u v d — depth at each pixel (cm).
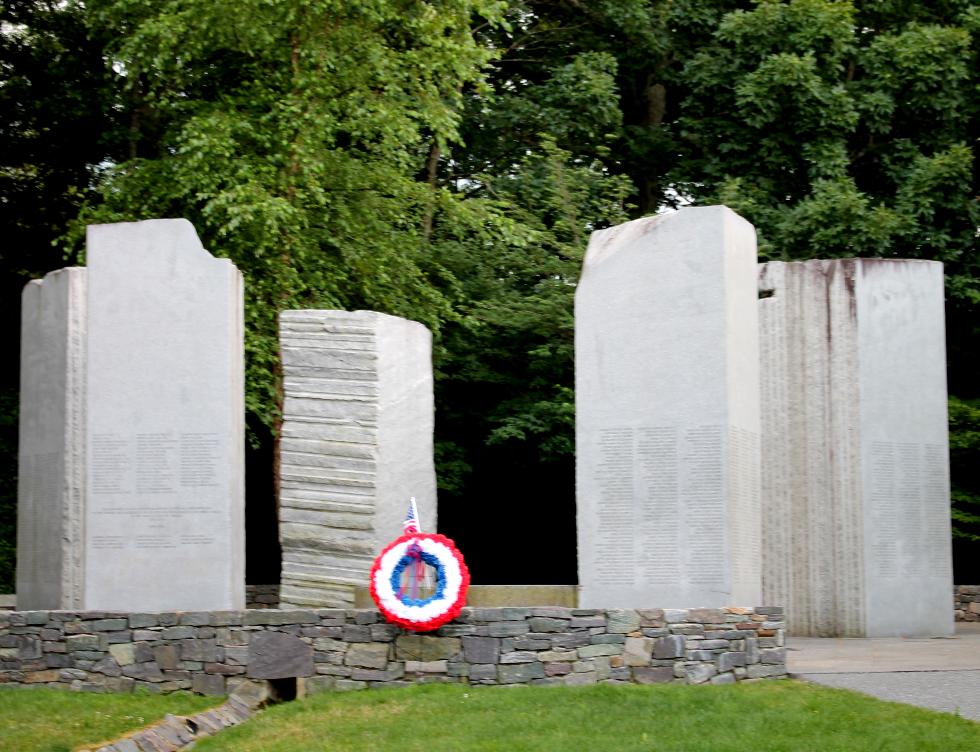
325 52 2170
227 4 2053
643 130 2798
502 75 2939
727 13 2606
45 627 1427
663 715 1179
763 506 1812
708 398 1436
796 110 2486
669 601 1432
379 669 1338
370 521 1512
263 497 2700
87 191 2631
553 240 2461
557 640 1324
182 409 1512
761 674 1350
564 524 2814
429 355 1630
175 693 1383
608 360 1481
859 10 2580
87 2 2267
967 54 2497
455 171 2836
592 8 2764
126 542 1508
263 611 1371
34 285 1677
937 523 1806
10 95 2631
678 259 1464
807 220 2356
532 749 1086
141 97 2548
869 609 1772
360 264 2311
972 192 2525
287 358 1557
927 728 1104
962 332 2602
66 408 1548
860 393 1795
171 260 1534
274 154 2225
